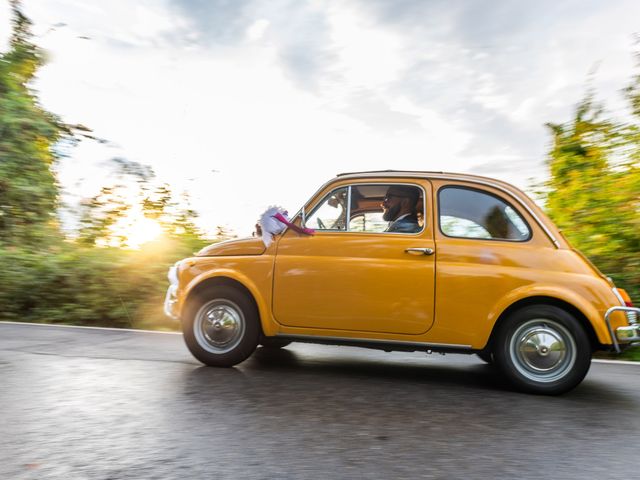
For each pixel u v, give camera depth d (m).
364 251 5.14
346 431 3.71
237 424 3.78
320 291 5.16
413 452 3.36
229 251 5.48
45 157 11.88
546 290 4.79
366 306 5.07
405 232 5.18
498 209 5.13
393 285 5.02
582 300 4.76
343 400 4.47
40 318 9.12
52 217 11.18
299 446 3.40
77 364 5.49
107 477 2.88
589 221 8.27
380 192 5.37
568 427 3.92
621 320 4.73
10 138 11.66
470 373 5.70
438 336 4.97
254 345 5.36
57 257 9.23
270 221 5.37
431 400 4.56
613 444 3.58
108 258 8.94
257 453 3.26
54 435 3.48
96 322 8.87
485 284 4.89
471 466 3.16
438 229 5.13
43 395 4.36
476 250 5.00
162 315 8.55
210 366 5.52
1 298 9.16
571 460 3.29
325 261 5.18
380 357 6.44
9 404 4.12
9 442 3.36
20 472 2.93
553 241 4.99
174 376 5.07
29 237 10.92
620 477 3.05
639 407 4.50
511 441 3.60
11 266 9.13
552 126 8.98
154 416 3.89
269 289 5.28
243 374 5.23
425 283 4.98
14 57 11.89
